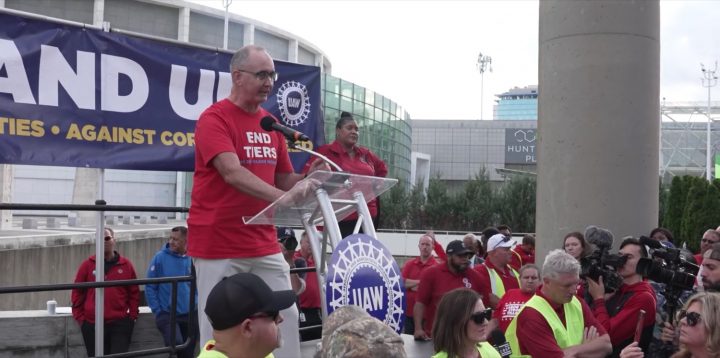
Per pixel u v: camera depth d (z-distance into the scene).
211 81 6.19
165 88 5.97
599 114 7.11
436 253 10.35
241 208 3.97
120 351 7.48
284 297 2.66
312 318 7.71
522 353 5.00
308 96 7.03
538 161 7.61
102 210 5.41
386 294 3.74
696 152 60.19
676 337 4.85
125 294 7.61
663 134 60.84
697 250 17.95
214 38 55.06
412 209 37.06
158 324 7.66
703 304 3.70
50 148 5.37
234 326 2.58
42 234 23.16
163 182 56.38
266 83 3.98
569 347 4.92
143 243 26.20
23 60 5.25
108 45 5.66
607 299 5.65
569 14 7.21
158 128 5.91
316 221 4.11
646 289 5.47
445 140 76.56
